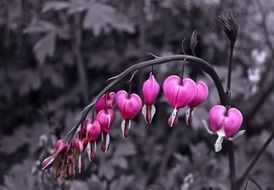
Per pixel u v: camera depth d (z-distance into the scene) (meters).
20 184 0.92
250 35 1.27
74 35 1.16
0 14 1.20
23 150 1.16
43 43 1.08
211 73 0.70
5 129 1.25
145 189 0.97
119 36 1.23
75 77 1.21
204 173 0.97
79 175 0.99
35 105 1.25
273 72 1.26
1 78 1.19
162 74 1.15
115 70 1.20
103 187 0.92
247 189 0.92
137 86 1.20
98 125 0.64
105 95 0.66
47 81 1.23
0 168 1.14
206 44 1.20
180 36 1.18
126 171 1.09
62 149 0.63
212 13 1.19
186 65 1.13
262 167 1.01
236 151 1.03
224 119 0.66
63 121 1.05
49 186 0.90
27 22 1.21
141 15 1.11
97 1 1.07
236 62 1.24
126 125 0.66
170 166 1.15
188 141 1.14
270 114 1.21
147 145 1.10
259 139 1.08
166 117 1.17
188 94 0.65
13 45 1.23
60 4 1.05
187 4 1.17
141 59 1.13
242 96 1.16
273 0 1.31
